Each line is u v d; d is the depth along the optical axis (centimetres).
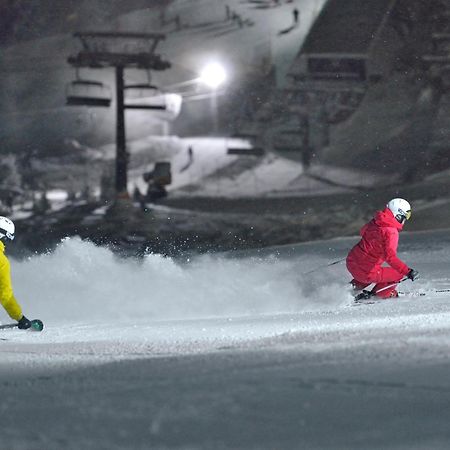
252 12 18975
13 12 19462
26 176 15850
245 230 11031
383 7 16862
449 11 16438
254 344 1811
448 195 12244
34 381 1452
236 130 17188
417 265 4384
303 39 17888
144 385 1331
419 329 1867
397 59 16388
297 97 16375
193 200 13962
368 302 2903
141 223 11638
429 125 15350
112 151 17138
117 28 19338
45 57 19150
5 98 18538
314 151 15562
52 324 2866
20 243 11125
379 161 14775
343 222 11300
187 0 19725
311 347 1658
